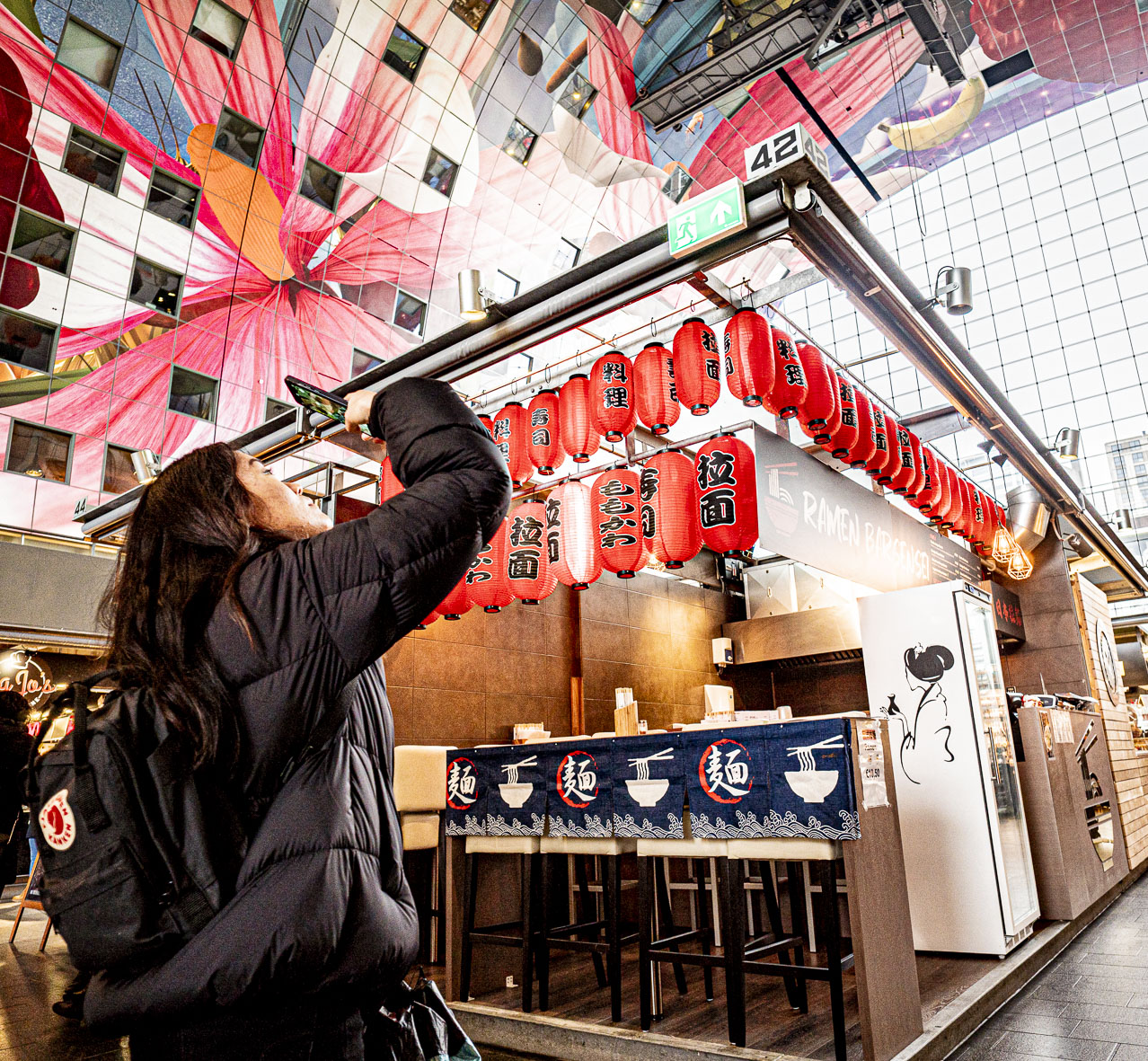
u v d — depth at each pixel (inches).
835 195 95.0
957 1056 110.8
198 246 529.0
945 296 121.3
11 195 451.8
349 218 589.0
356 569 28.9
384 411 34.5
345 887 27.4
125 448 514.0
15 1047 122.2
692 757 117.7
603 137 653.9
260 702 28.0
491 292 115.1
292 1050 26.0
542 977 129.0
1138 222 890.1
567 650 249.1
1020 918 166.2
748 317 129.0
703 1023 117.5
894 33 622.5
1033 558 285.3
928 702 172.1
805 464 156.3
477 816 140.6
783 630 312.3
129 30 464.8
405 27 536.1
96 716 27.9
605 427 145.6
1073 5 624.7
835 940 100.9
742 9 557.9
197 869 26.5
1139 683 435.5
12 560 315.0
